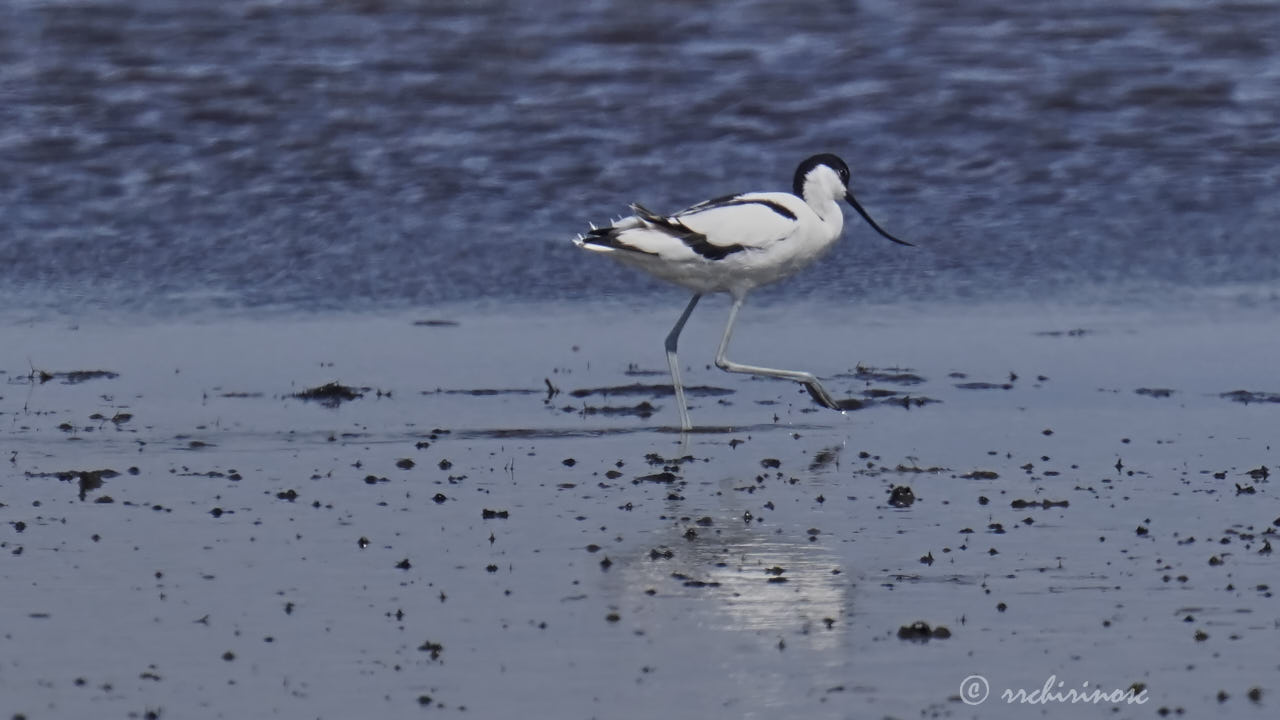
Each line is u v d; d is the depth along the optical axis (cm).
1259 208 2114
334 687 813
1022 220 2072
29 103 2494
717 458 1231
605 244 1405
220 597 930
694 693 806
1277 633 878
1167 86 2638
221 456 1225
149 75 2625
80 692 806
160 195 2127
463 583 954
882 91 2608
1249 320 1669
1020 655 851
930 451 1247
